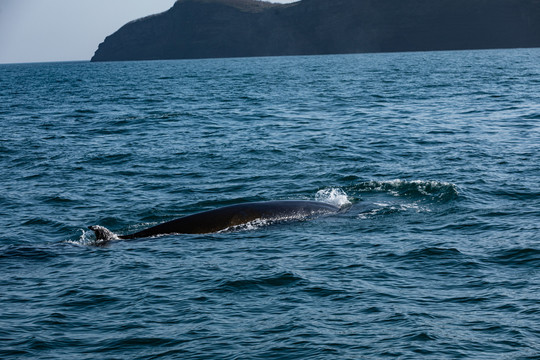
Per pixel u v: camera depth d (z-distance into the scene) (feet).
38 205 54.54
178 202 54.39
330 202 50.57
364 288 32.22
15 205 54.70
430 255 37.27
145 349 26.14
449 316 28.43
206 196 56.13
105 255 39.50
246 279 33.88
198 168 68.64
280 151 76.59
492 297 30.50
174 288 33.06
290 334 27.02
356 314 28.96
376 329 27.27
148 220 49.55
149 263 37.47
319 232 42.96
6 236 45.68
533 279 32.76
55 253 40.27
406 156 71.15
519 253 36.96
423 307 29.55
